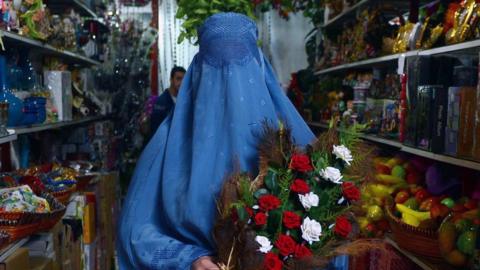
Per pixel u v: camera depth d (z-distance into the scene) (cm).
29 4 291
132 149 545
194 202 113
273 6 505
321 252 106
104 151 468
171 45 586
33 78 324
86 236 339
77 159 432
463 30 219
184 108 131
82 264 327
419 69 253
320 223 107
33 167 304
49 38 329
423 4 340
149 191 128
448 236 195
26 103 279
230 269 102
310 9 536
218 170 116
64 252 283
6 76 266
